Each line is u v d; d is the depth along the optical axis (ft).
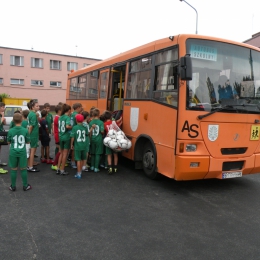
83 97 36.88
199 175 18.07
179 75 17.56
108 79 28.71
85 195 18.34
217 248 12.10
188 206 16.96
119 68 27.50
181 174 17.54
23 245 11.93
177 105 17.71
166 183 21.49
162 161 19.47
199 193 19.47
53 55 130.31
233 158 18.76
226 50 18.93
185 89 17.43
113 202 17.22
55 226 13.75
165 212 15.92
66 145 22.67
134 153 23.20
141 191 19.45
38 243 12.10
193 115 17.52
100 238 12.66
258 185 21.84
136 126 23.07
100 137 23.85
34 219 14.48
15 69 123.03
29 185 19.31
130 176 23.21
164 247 12.05
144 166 22.54
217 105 18.12
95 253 11.43
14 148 18.33
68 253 11.38
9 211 15.43
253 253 11.78
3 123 24.85
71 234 12.98
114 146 22.45
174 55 18.47
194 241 12.66
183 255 11.46
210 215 15.69
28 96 126.41
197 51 17.99
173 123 18.12
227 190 20.34
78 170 22.22
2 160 27.99
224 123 18.38
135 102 23.27
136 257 11.22
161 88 19.74
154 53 20.88
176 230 13.70
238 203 17.71
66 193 18.63
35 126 23.76
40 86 128.57
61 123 22.53
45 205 16.42
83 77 37.24
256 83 19.84
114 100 28.17
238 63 19.25
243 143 19.16
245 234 13.48
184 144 17.51
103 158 25.71
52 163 27.27
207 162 17.89
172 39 18.71
